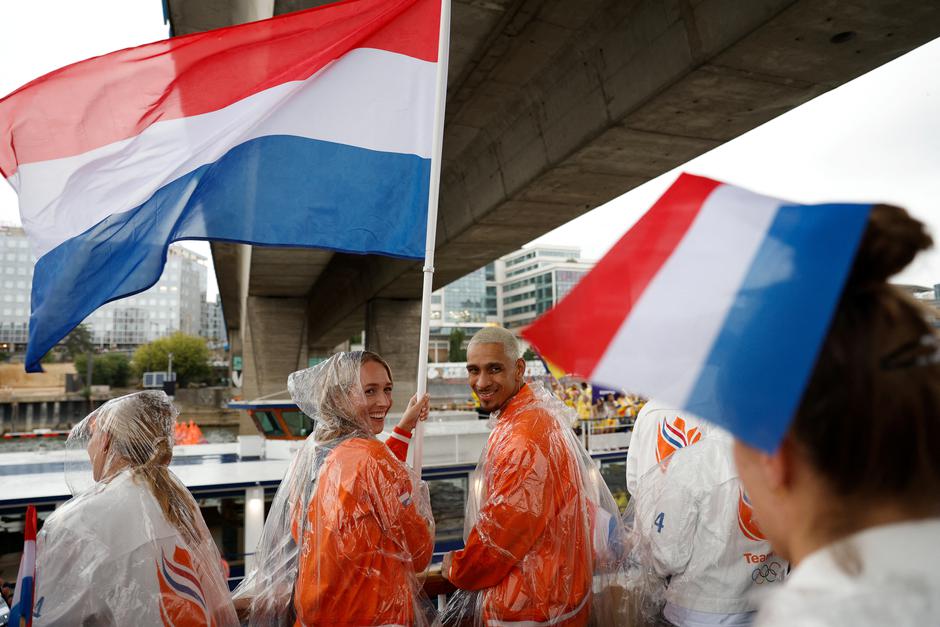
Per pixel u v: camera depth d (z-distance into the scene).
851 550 0.50
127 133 2.72
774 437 0.46
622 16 6.56
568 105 7.80
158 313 135.88
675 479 1.99
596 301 0.57
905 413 0.46
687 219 0.60
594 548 2.32
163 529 1.81
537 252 121.25
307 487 2.06
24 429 63.44
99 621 1.69
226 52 2.79
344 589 1.77
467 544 2.06
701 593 1.93
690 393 0.50
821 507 0.51
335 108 2.88
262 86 2.82
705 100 6.25
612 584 2.32
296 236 2.78
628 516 2.50
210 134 2.77
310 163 2.84
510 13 6.96
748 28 5.03
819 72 5.66
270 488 8.76
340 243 2.80
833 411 0.48
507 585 2.00
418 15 2.96
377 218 2.84
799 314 0.48
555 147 8.22
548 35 7.33
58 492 7.43
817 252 0.51
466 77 8.46
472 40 7.52
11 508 7.14
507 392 2.34
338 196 2.83
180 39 2.77
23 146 2.69
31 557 1.51
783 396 0.46
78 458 2.12
